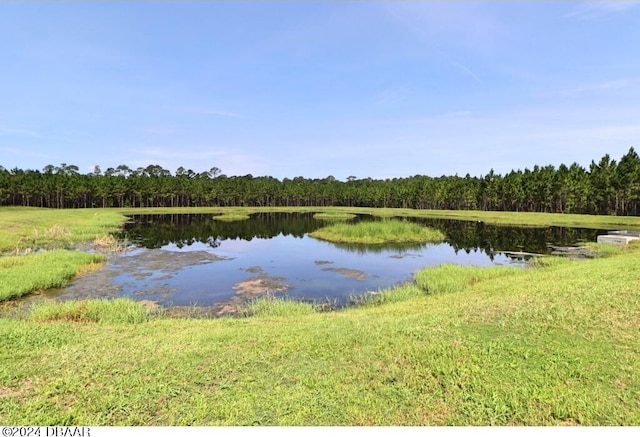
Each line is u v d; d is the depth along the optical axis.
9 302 11.35
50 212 46.53
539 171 62.75
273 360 5.64
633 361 5.20
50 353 6.00
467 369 5.10
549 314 7.08
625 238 24.09
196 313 10.78
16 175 66.00
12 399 4.57
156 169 113.75
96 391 4.73
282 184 103.50
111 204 76.69
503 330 6.49
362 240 27.70
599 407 4.23
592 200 52.38
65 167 97.56
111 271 16.50
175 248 24.58
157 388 4.79
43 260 16.47
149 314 10.23
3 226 26.84
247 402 4.46
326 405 4.41
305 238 30.69
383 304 10.88
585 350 5.57
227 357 5.75
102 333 7.22
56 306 9.67
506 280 12.02
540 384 4.71
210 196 86.62
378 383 4.88
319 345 6.19
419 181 86.94
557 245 25.06
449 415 4.21
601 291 8.34
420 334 6.47
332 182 119.50
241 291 13.61
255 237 31.59
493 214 55.78
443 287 12.59
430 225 41.62
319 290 13.80
